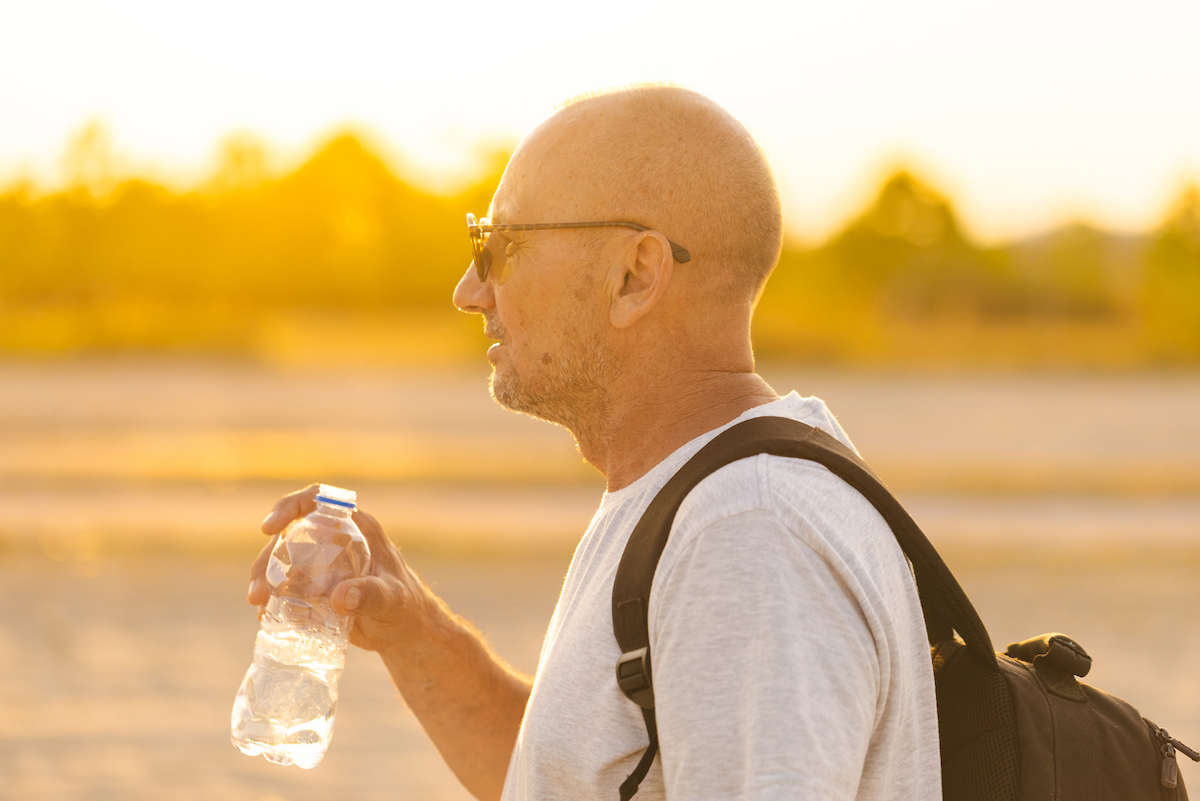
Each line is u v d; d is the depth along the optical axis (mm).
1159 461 29578
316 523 2123
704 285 1828
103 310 98500
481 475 23922
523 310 1885
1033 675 1749
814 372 72625
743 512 1507
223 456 26172
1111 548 17344
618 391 1865
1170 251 117438
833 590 1477
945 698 1732
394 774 7148
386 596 2076
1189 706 9039
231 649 10312
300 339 91562
